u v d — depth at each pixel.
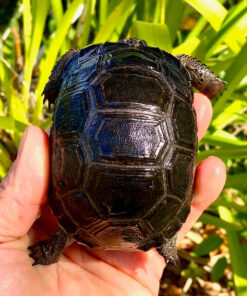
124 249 0.14
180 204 0.13
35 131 0.14
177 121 0.13
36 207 0.14
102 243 0.13
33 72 0.28
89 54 0.14
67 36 0.26
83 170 0.12
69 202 0.13
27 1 0.21
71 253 0.16
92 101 0.13
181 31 0.28
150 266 0.17
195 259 0.22
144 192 0.12
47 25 0.32
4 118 0.17
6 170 0.21
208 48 0.20
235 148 0.19
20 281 0.13
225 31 0.18
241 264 0.17
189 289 0.22
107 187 0.12
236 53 0.19
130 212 0.12
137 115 0.12
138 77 0.13
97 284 0.15
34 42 0.20
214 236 0.21
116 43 0.14
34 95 0.25
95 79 0.13
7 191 0.14
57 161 0.13
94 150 0.12
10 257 0.14
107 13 0.22
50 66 0.20
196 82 0.17
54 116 0.13
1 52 0.27
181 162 0.13
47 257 0.14
